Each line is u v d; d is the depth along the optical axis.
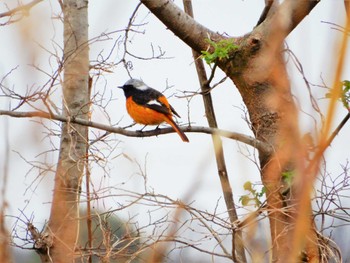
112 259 8.82
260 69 11.41
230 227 8.49
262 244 4.33
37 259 10.44
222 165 11.91
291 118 3.11
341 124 9.59
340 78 2.63
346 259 8.80
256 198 9.12
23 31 3.46
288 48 4.52
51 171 4.88
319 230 10.05
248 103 11.73
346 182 9.25
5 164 4.04
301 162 2.87
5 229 3.99
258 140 11.27
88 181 9.73
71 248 7.39
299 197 2.87
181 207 4.77
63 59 10.06
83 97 12.86
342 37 2.61
